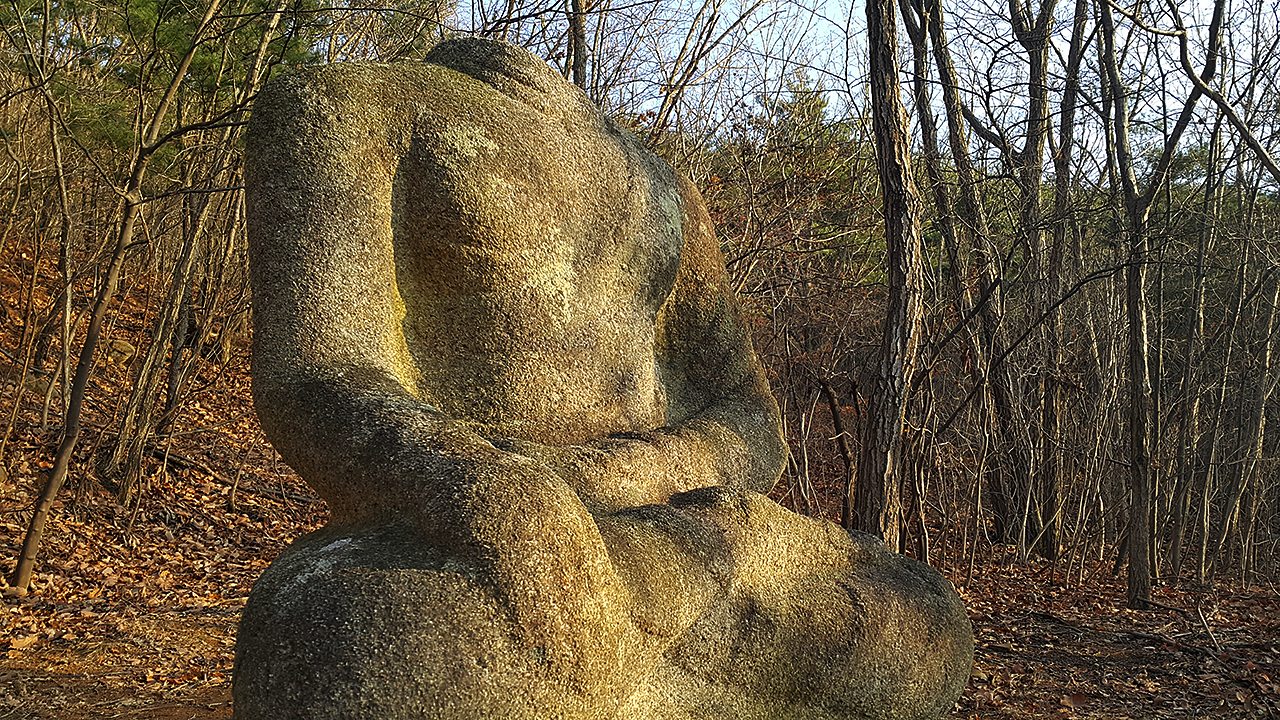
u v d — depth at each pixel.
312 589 1.94
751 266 9.45
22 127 11.11
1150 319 11.27
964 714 5.04
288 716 1.82
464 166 2.69
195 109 10.66
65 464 7.36
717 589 2.46
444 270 2.68
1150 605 8.48
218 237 11.70
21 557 7.15
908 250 6.18
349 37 10.59
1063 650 6.71
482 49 3.00
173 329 9.95
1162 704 5.48
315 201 2.49
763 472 3.09
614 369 2.94
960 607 2.86
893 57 6.19
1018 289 11.31
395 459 2.15
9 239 13.77
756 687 2.45
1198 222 11.76
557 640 1.97
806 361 10.40
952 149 11.01
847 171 11.33
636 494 2.68
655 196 3.15
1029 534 10.94
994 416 11.22
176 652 5.95
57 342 12.35
